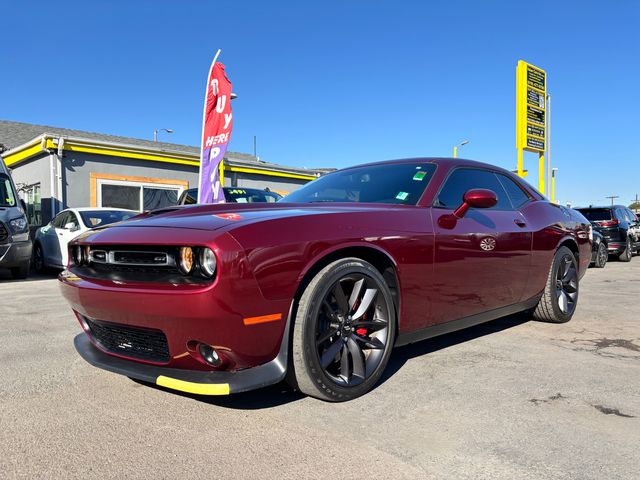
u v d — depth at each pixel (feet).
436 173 11.09
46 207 43.32
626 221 43.73
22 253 27.61
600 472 6.23
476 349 11.89
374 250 8.82
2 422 7.77
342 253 8.52
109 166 44.68
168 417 7.93
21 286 25.23
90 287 8.06
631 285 24.90
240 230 7.38
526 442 7.05
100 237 8.58
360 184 11.62
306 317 7.79
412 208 9.96
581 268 15.61
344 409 8.20
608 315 16.19
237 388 7.20
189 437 7.23
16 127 65.05
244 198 32.45
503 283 11.83
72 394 8.95
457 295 10.44
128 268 8.08
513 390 9.10
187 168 49.85
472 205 10.25
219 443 7.04
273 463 6.48
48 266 32.32
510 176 13.58
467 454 6.70
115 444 7.02
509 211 12.67
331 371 8.77
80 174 43.01
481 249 10.93
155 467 6.39
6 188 28.78
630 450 6.81
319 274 7.97
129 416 7.97
